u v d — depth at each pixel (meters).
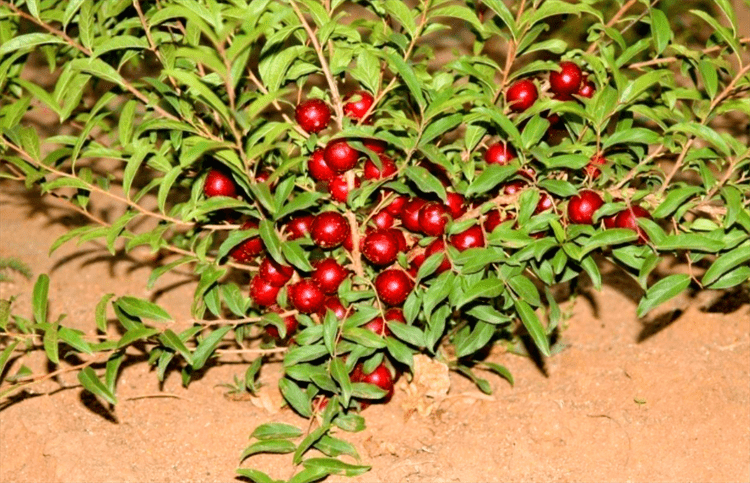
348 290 1.24
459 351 1.26
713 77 1.21
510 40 1.24
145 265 1.51
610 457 1.30
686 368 1.36
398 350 1.24
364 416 1.33
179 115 1.26
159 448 1.31
